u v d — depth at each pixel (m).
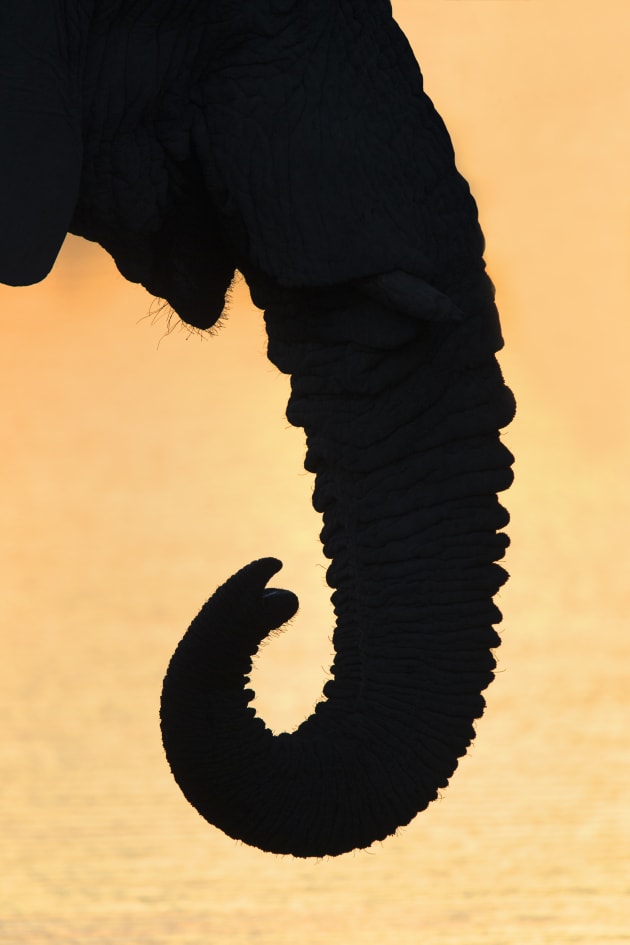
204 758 20.11
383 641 20.33
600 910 23.06
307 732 20.28
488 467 20.33
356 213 20.28
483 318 20.33
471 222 20.33
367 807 20.25
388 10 20.41
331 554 20.42
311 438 20.41
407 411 20.34
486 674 20.31
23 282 20.33
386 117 20.33
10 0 20.36
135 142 20.38
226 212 20.34
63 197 20.33
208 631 20.08
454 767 20.30
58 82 20.34
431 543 20.33
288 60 20.34
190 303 20.52
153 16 20.36
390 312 20.33
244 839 20.19
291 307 20.41
